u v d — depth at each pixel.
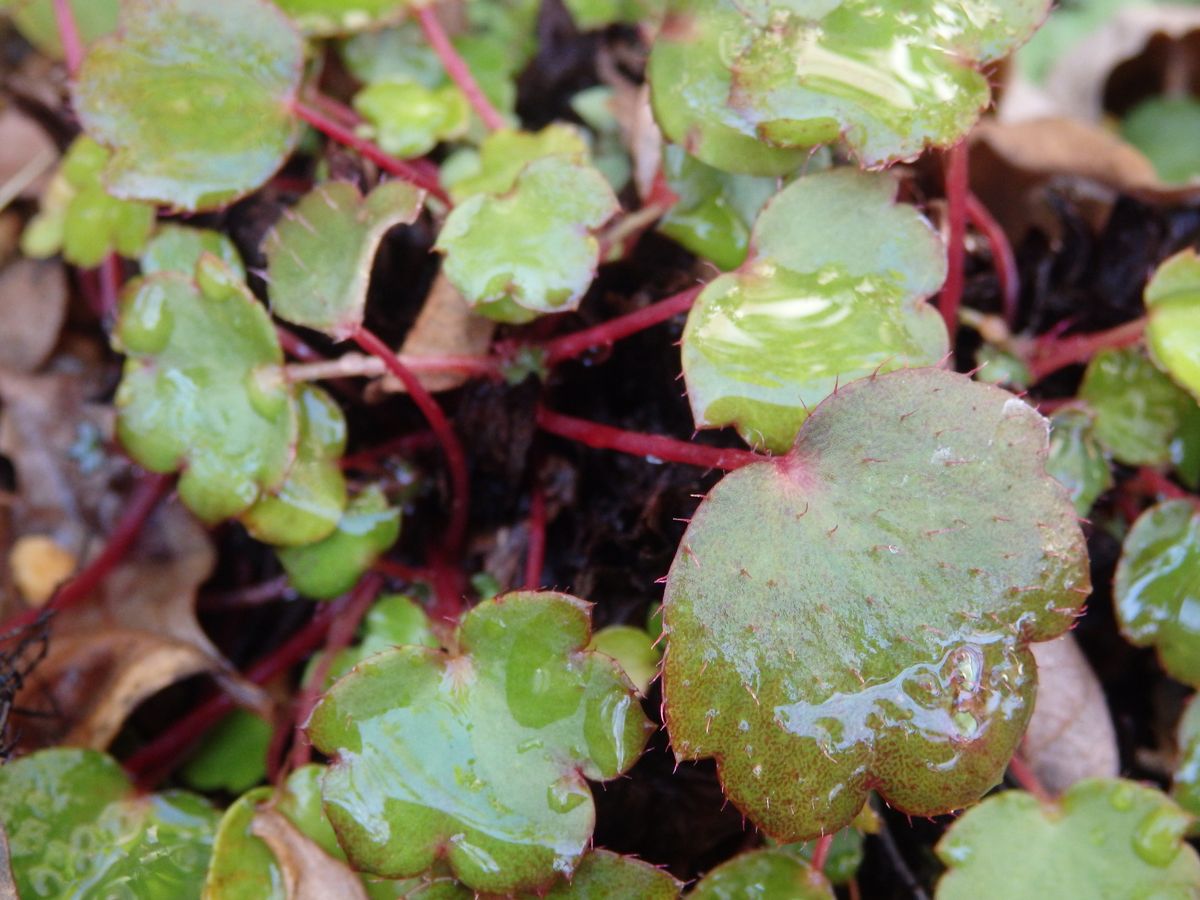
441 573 0.14
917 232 0.12
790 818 0.10
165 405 0.12
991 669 0.10
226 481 0.12
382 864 0.10
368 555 0.13
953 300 0.13
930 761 0.10
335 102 0.16
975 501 0.10
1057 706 0.13
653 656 0.12
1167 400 0.13
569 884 0.11
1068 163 0.15
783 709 0.10
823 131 0.11
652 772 0.12
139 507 0.14
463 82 0.15
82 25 0.17
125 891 0.11
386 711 0.10
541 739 0.10
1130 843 0.11
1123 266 0.15
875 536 0.10
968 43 0.11
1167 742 0.13
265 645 0.15
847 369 0.11
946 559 0.10
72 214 0.15
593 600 0.13
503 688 0.11
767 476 0.10
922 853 0.13
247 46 0.13
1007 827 0.12
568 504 0.14
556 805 0.10
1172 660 0.12
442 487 0.14
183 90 0.13
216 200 0.13
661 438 0.12
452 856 0.10
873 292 0.11
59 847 0.12
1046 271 0.15
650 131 0.14
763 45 0.11
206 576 0.14
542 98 0.17
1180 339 0.12
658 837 0.13
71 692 0.13
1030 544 0.10
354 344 0.14
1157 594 0.12
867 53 0.11
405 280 0.14
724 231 0.13
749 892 0.11
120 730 0.14
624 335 0.13
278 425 0.12
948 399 0.10
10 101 0.18
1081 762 0.13
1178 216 0.15
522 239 0.12
